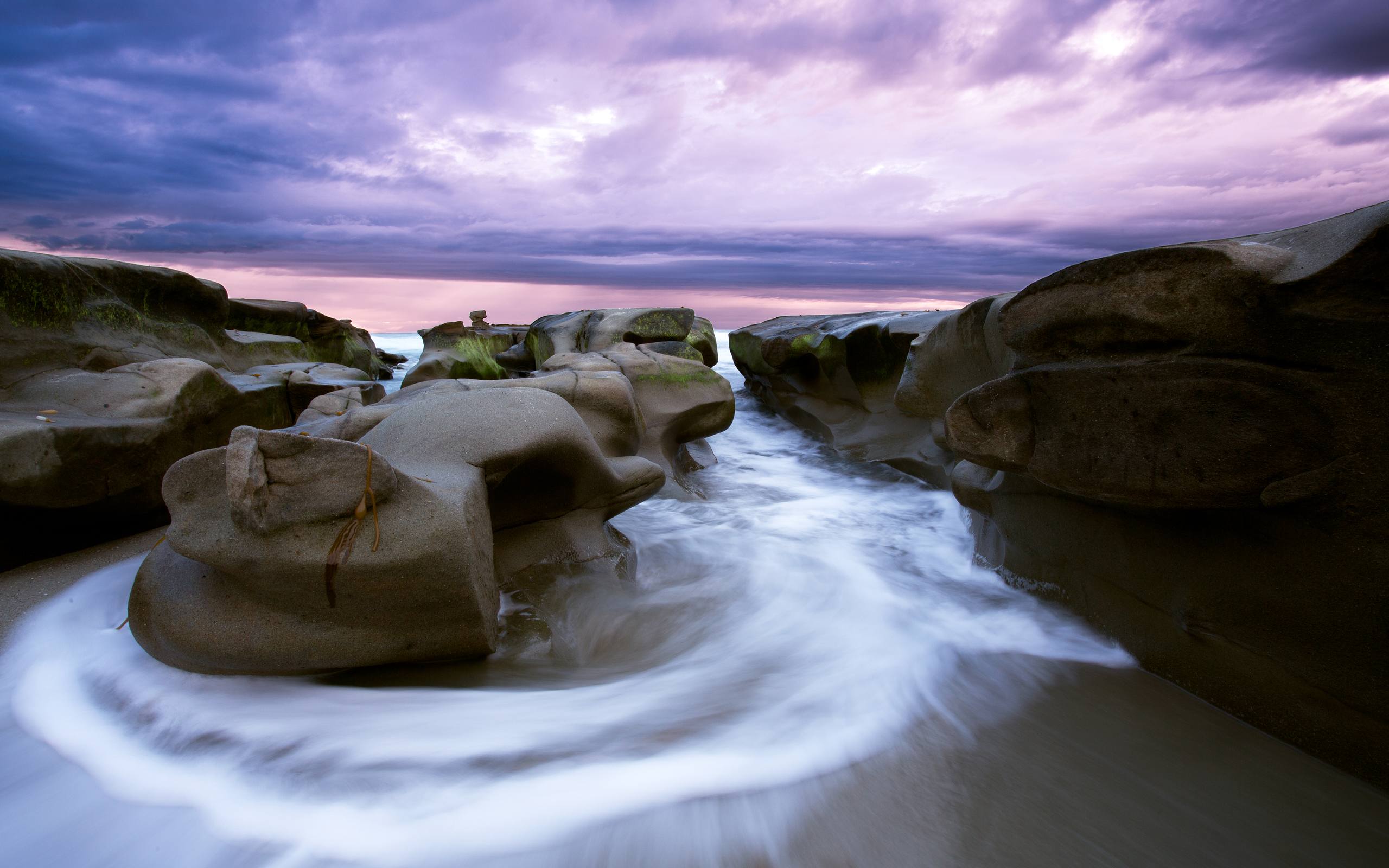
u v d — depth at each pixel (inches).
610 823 81.8
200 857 77.6
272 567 98.0
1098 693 112.7
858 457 282.4
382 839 78.8
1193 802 88.7
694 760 92.3
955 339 198.4
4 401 166.9
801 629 139.2
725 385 262.5
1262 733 99.7
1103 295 105.1
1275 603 95.1
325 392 256.5
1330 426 84.7
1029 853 80.6
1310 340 85.9
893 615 144.7
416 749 92.8
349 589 101.1
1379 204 85.0
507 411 135.0
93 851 78.5
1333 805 86.8
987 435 127.8
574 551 153.4
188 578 109.0
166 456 176.2
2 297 181.6
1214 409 94.0
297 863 76.6
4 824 81.7
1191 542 105.9
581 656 130.1
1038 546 143.8
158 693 103.5
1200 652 107.8
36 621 124.5
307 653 105.3
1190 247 95.0
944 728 104.0
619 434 199.9
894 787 90.5
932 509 225.0
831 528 208.1
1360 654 87.1
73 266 211.2
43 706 101.2
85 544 161.0
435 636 108.3
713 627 141.3
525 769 89.2
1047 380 116.9
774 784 89.1
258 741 93.8
